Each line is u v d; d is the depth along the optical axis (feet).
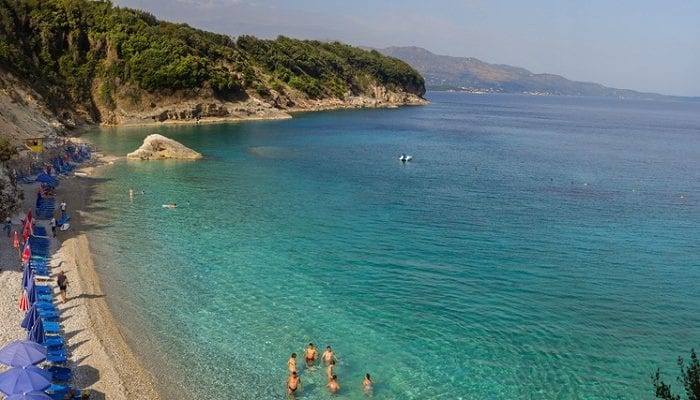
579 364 84.17
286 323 93.81
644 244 145.69
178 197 183.62
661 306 106.22
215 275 114.21
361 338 89.56
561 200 198.70
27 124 271.28
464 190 211.41
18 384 60.59
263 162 262.88
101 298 99.86
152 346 84.12
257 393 73.51
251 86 513.86
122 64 416.46
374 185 215.72
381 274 117.29
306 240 139.54
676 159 335.06
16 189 153.79
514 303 104.83
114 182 203.72
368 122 515.50
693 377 50.93
